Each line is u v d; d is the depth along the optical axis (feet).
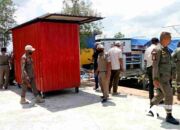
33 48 34.50
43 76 33.96
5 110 28.96
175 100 29.32
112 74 34.04
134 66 69.67
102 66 30.37
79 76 37.01
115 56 33.71
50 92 37.73
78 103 30.76
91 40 68.03
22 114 27.17
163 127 21.52
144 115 24.98
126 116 24.91
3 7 63.57
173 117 22.80
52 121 24.49
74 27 36.35
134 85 68.59
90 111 27.17
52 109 28.58
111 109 27.53
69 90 38.93
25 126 23.44
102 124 23.04
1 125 23.95
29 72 31.30
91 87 41.16
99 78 30.68
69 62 36.04
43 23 33.81
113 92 34.60
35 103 31.63
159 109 26.40
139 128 21.57
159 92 23.77
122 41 69.36
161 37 21.89
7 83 42.22
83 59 79.87
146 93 34.58
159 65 21.88
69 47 35.96
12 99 34.35
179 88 29.01
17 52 41.27
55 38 34.71
